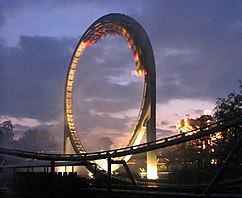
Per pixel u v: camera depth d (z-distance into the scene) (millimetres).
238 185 36625
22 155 48344
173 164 76312
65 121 77625
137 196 35375
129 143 61875
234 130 56312
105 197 39812
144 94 60750
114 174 61125
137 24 64625
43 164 50688
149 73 60469
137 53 63031
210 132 32406
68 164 47750
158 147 38344
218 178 29172
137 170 80625
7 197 43219
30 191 46500
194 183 45250
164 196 32625
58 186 44594
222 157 59375
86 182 47031
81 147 75625
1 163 73438
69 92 79125
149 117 59156
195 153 73625
